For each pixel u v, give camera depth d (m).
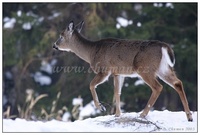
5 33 53.62
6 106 56.56
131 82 49.44
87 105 46.12
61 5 54.41
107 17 54.16
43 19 54.12
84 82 50.81
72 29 27.34
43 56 55.09
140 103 51.09
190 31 52.88
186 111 23.08
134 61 24.25
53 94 51.69
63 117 44.81
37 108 49.84
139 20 53.91
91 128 20.53
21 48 54.78
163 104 52.38
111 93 47.19
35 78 55.78
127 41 24.73
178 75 51.41
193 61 50.88
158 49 23.77
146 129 21.23
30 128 19.44
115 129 20.83
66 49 27.64
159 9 52.03
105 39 25.86
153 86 23.72
